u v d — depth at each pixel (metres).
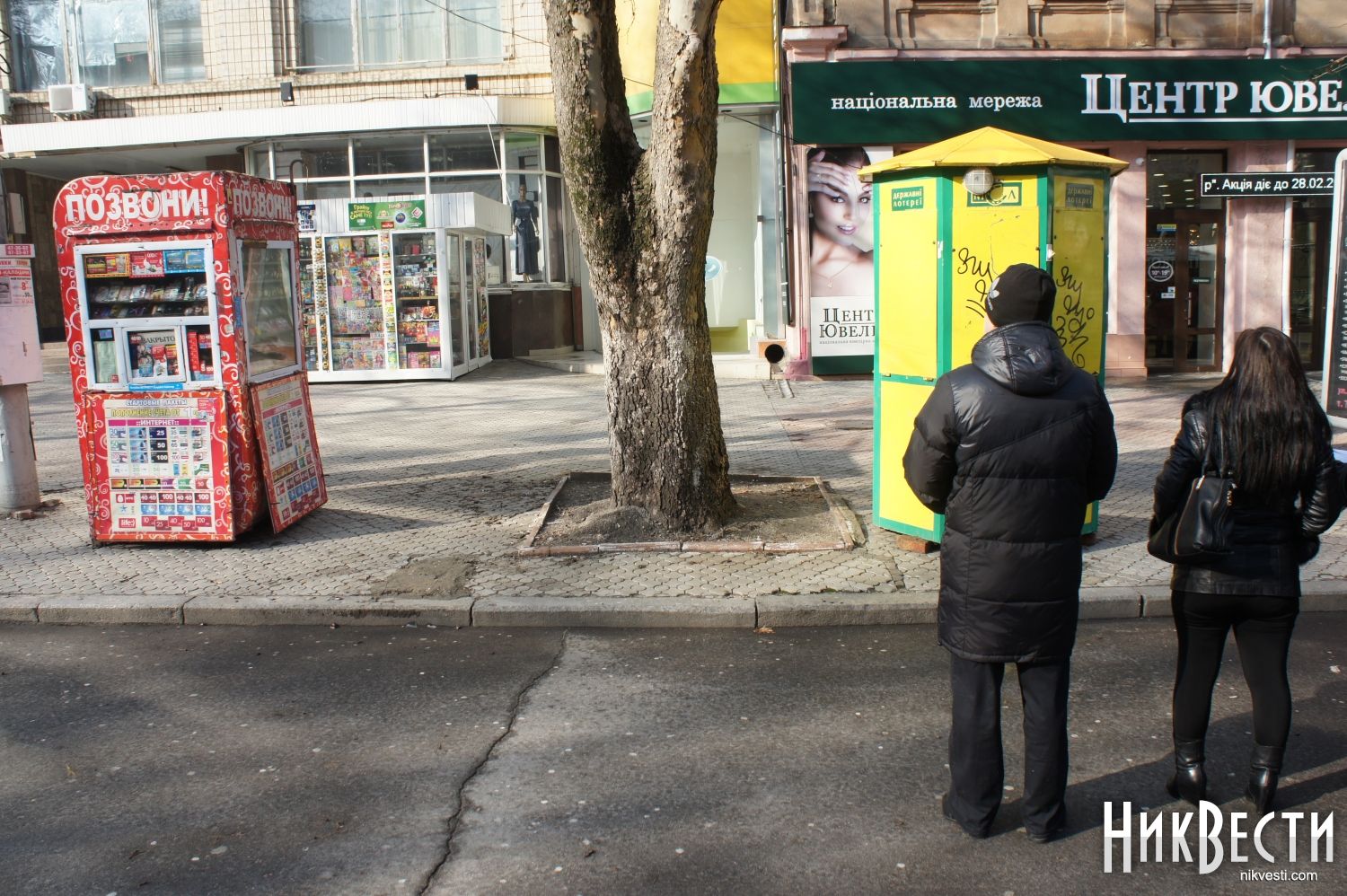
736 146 17.61
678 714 4.99
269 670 5.63
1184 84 15.09
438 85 19.31
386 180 19.19
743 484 9.00
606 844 3.86
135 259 7.31
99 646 6.02
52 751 4.70
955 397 3.67
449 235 16.39
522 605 6.26
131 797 4.26
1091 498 3.83
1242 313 15.62
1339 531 7.41
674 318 7.31
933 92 15.02
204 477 7.41
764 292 16.39
